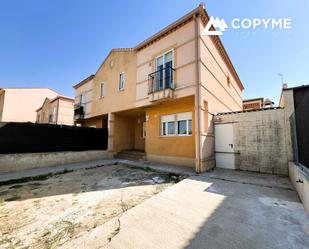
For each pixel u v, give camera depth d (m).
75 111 15.35
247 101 17.53
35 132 8.01
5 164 6.95
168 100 7.70
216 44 8.74
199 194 3.97
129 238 2.22
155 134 9.20
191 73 6.82
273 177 5.54
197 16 6.83
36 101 25.53
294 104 5.85
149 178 5.96
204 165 6.50
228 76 11.20
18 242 2.32
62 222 2.89
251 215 2.85
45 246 2.20
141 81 9.22
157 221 2.69
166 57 8.07
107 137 11.29
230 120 7.31
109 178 6.07
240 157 6.89
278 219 2.69
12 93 23.20
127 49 10.43
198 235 2.27
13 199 4.08
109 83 11.80
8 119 22.53
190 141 7.57
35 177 6.25
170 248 2.00
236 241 2.12
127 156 10.65
